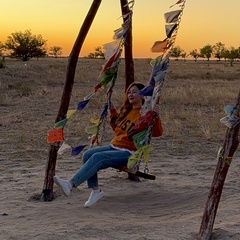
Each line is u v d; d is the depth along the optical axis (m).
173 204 6.71
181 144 11.72
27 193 7.21
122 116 6.26
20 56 71.62
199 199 6.84
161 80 5.40
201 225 5.04
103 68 6.25
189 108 19.58
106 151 6.06
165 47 5.34
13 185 7.81
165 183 7.82
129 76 8.23
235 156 10.37
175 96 22.27
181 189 7.37
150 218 6.01
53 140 6.14
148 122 5.53
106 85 6.30
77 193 7.12
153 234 5.15
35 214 6.04
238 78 49.56
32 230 5.34
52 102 21.73
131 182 7.84
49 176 6.81
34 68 39.09
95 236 5.10
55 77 37.12
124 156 6.00
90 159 5.98
